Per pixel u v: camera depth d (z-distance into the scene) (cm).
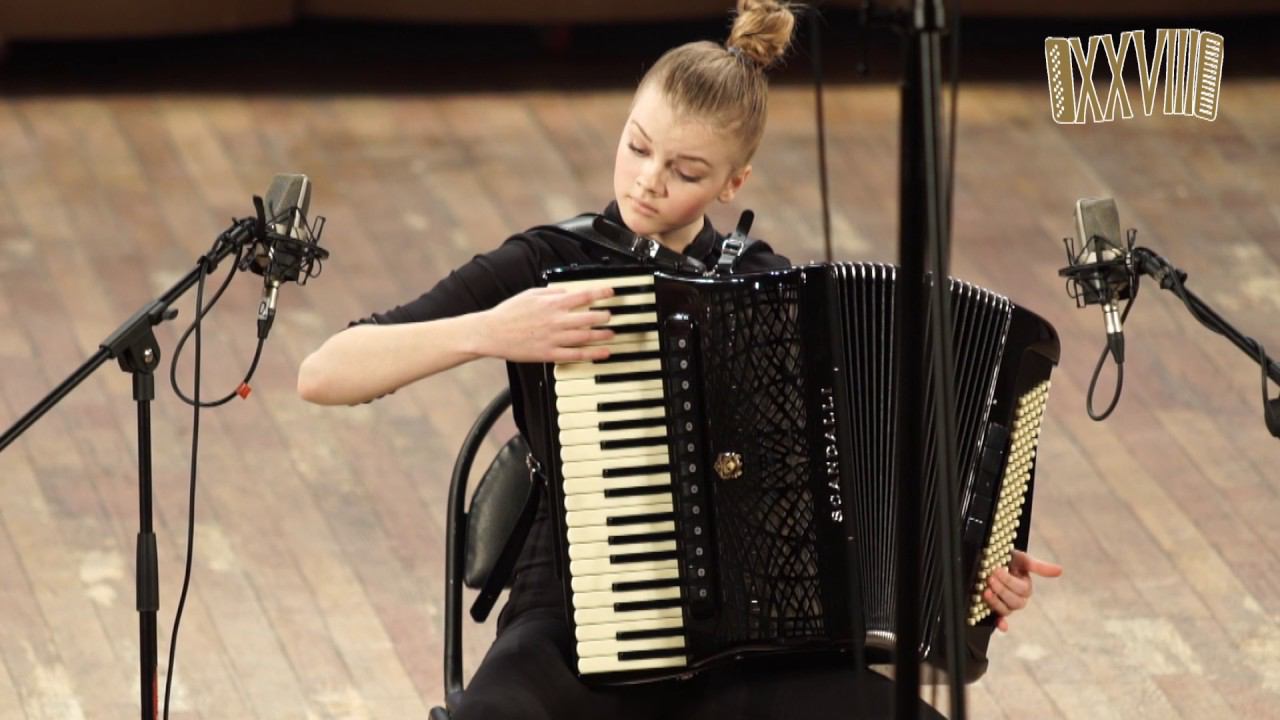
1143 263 799
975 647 827
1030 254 1806
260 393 1534
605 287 767
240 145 2025
